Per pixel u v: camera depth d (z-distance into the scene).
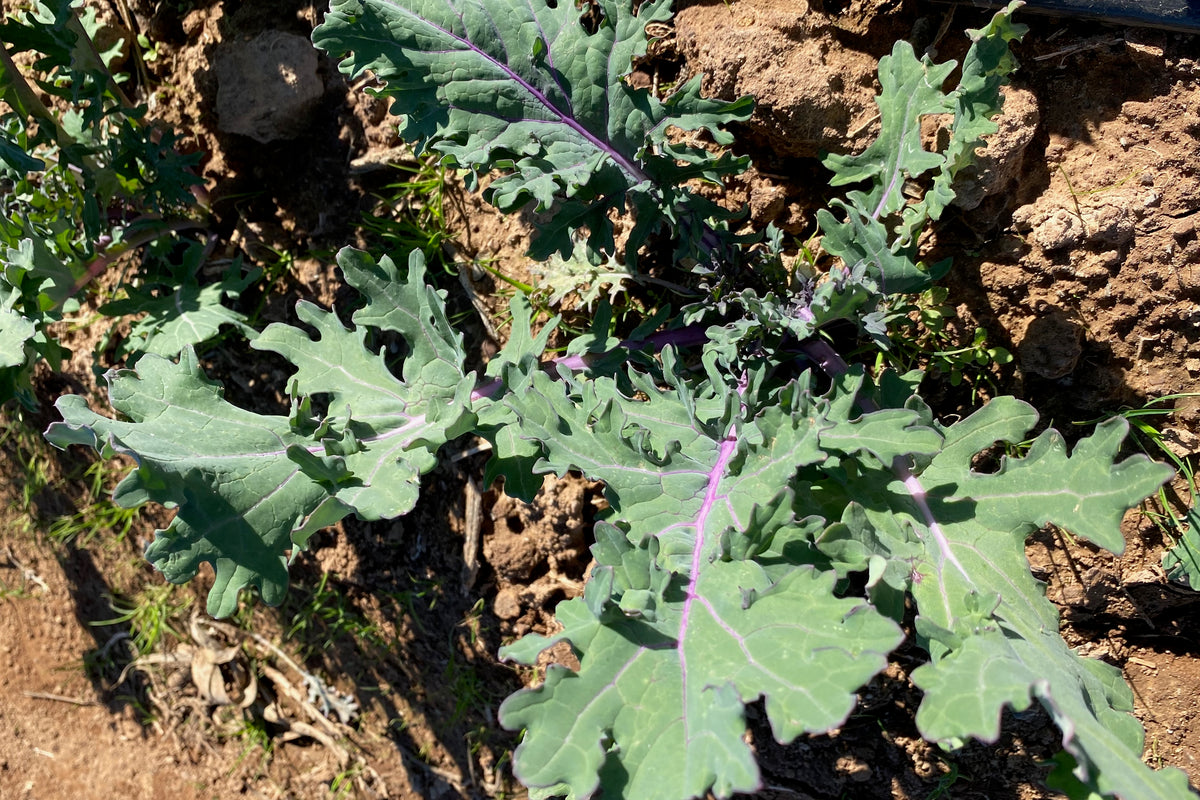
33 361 0.91
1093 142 0.79
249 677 1.17
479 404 0.78
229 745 1.20
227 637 1.17
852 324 0.84
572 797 0.66
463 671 1.04
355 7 0.74
